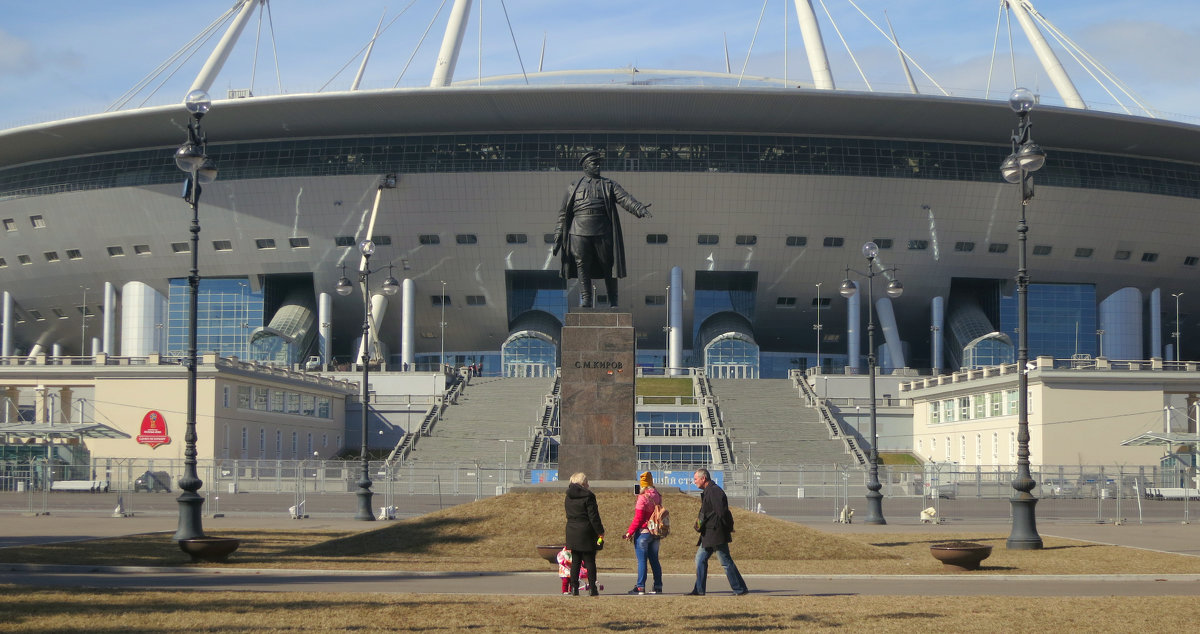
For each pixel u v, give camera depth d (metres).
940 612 16.34
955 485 56.81
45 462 60.47
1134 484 59.06
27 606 15.99
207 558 23.53
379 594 17.81
